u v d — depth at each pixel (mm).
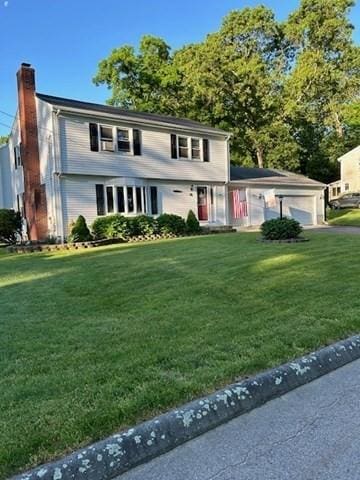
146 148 17516
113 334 3928
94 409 2439
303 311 4449
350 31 31844
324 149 36406
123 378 2879
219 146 20391
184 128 18516
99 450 2049
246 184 21578
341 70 32062
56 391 2717
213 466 2035
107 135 16328
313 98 31906
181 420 2332
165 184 18375
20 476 1881
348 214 27500
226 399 2549
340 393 2781
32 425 2283
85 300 5496
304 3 31797
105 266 8391
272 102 30422
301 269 6875
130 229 15555
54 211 15312
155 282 6375
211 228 18500
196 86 29375
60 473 1916
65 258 10562
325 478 1927
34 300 5633
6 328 4277
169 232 16578
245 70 28906
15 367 3184
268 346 3420
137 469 2033
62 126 15094
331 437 2258
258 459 2080
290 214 23688
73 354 3424
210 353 3297
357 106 31109
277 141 31688
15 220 17609
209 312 4570
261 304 4836
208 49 29438
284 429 2350
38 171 16375
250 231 18172
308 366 3059
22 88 16062
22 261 10555
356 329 3834
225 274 6719
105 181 16359
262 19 31391
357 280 5922
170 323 4215
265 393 2721
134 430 2209
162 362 3154
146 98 31391
